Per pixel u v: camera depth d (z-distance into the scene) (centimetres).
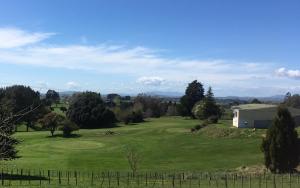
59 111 13750
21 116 909
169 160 6656
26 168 6003
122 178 4741
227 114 15412
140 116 14325
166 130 10588
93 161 6700
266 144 5403
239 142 7831
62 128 10631
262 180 4356
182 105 16688
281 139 5288
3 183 4066
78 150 7981
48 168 6050
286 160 5294
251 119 9250
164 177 4750
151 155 7125
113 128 12512
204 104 14038
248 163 6041
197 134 9156
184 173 5112
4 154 895
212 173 5081
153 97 19750
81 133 11181
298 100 15712
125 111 14488
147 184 4138
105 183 4241
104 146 8475
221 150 7244
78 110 13188
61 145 8719
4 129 886
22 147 8300
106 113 13288
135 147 8006
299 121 9481
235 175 4666
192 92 16588
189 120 14688
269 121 9244
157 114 16938
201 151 7281
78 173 5438
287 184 4031
